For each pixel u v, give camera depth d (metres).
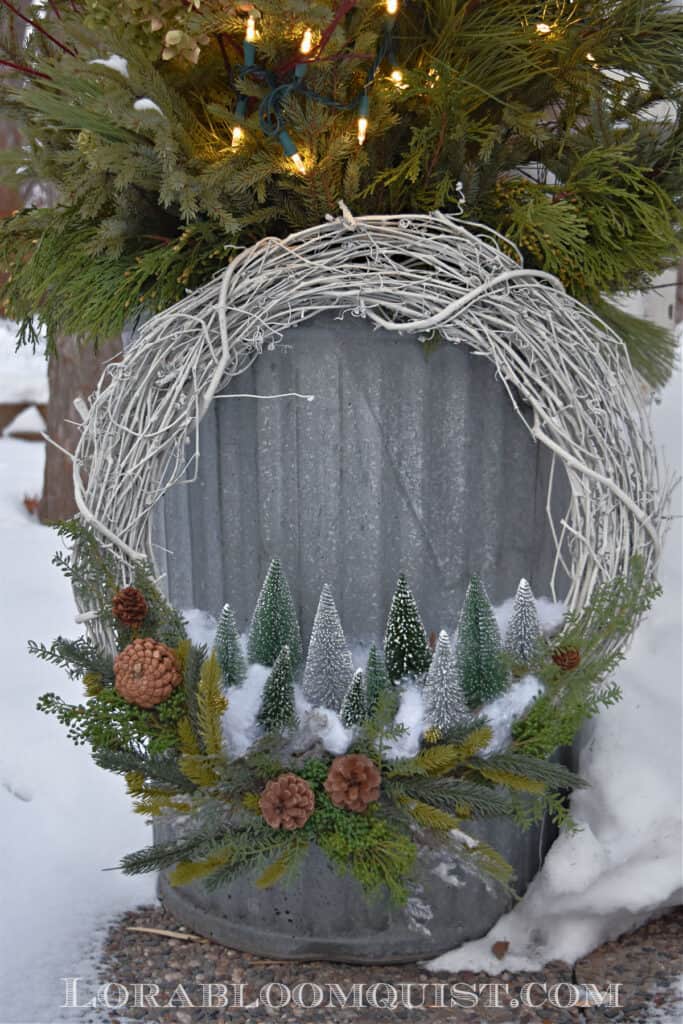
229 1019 1.89
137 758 1.90
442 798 1.83
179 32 1.82
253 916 2.04
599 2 2.03
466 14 2.01
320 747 1.83
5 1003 1.91
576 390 1.96
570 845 2.04
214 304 1.92
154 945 2.11
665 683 2.23
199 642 2.06
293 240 1.95
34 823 2.50
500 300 1.88
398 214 1.98
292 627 1.98
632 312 3.19
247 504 2.03
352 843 1.75
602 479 1.93
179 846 1.81
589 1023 1.88
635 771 2.13
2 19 2.20
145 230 2.04
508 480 2.02
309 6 1.70
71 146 2.07
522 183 2.01
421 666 1.92
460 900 2.04
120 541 2.00
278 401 1.96
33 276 2.12
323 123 1.84
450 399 1.95
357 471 1.96
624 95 2.17
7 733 2.85
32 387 6.75
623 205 2.01
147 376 1.95
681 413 2.62
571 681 1.90
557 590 2.13
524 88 2.07
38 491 5.50
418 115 2.01
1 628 3.53
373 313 1.88
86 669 2.01
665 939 2.14
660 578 2.39
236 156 1.90
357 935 2.02
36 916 2.18
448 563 2.01
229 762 1.80
